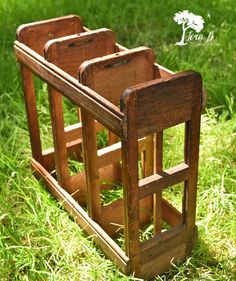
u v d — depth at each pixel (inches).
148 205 98.5
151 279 87.6
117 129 72.6
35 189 102.1
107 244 87.7
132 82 84.7
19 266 88.0
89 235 93.3
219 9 176.7
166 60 148.2
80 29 103.4
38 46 100.4
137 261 83.7
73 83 81.4
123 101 69.5
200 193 103.4
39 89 137.6
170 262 88.4
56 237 92.7
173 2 183.2
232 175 108.1
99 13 177.3
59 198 101.6
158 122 73.5
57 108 94.3
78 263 90.0
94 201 90.7
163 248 85.9
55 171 107.9
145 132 72.9
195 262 90.2
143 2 185.8
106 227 96.0
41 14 176.9
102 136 122.1
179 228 86.7
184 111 75.5
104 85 81.7
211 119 124.3
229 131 119.9
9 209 99.4
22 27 97.4
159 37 167.8
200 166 110.3
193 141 79.4
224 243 93.4
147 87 69.9
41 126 127.7
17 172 106.3
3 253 88.6
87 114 82.4
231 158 113.3
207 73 139.1
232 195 99.7
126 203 77.6
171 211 94.6
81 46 91.4
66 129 109.6
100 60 79.8
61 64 90.9
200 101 76.5
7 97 135.8
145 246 83.4
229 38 157.6
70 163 114.0
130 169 74.2
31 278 86.7
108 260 87.7
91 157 86.7
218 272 88.0
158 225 89.9
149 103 71.2
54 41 88.8
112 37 93.7
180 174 80.9
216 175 107.6
